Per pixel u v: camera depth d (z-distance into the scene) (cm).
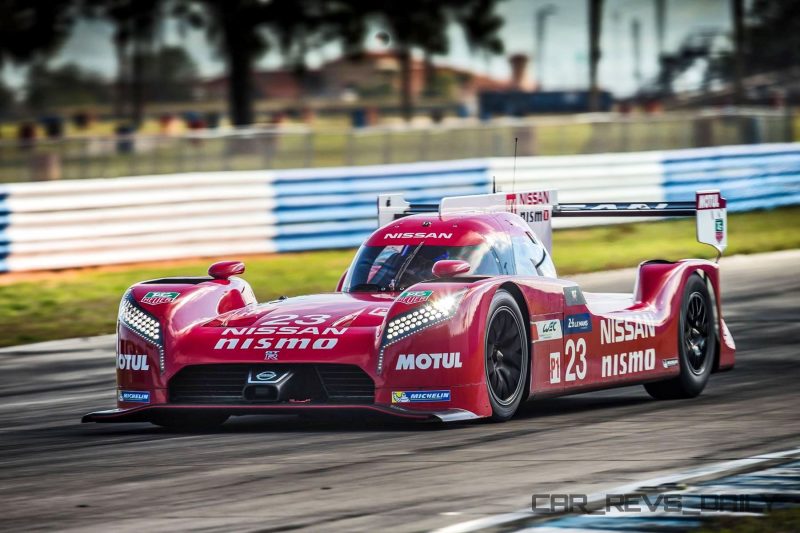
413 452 2291
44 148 12131
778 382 3275
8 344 4484
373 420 2719
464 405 2519
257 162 10731
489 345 2591
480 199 3066
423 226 2906
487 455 2247
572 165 8006
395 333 2511
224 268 2838
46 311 5253
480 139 11825
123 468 2236
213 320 2689
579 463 2156
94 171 11681
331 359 2489
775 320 4531
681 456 2212
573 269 6181
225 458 2297
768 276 5831
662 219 8538
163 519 1795
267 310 2728
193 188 6725
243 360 2525
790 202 9000
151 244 6638
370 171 7306
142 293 2716
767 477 2000
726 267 6272
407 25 15612
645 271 3130
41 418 3044
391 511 1808
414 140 11925
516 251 2884
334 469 2144
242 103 16200
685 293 3127
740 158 8638
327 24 15462
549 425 2609
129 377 2653
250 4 15450
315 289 5625
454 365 2505
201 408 2544
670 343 3058
